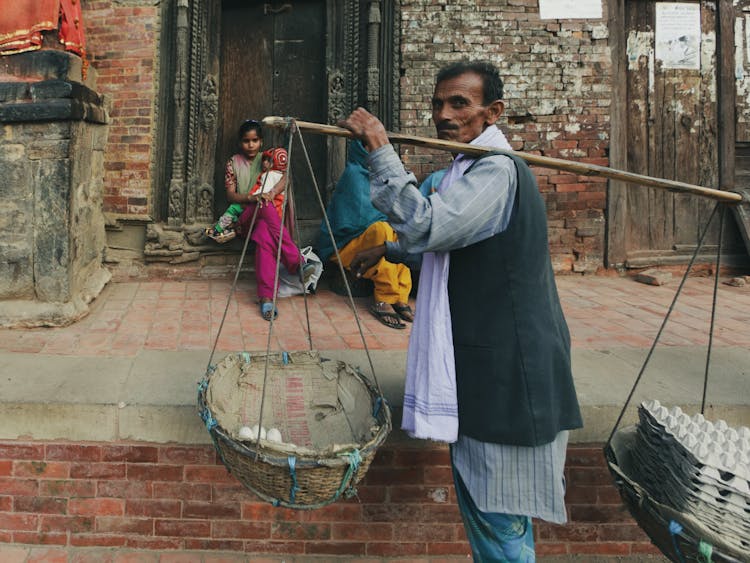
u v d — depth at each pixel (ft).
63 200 11.26
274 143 16.20
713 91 16.87
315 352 7.13
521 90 15.61
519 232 5.08
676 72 16.74
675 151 16.90
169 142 15.61
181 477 7.57
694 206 17.11
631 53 16.57
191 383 8.13
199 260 15.71
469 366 5.21
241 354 6.95
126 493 7.57
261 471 5.21
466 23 15.33
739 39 16.79
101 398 7.55
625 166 16.29
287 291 13.71
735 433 6.01
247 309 12.69
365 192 12.95
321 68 16.11
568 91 15.64
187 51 15.39
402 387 8.21
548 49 15.52
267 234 12.60
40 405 7.42
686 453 5.52
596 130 15.78
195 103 15.49
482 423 5.12
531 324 5.09
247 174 14.73
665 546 5.57
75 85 11.64
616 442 6.98
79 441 7.51
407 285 12.19
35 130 11.28
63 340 10.19
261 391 6.85
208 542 7.68
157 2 15.21
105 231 15.43
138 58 15.24
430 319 5.39
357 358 9.38
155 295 13.75
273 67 16.16
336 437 6.57
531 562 5.66
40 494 7.57
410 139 5.32
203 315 12.08
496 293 5.14
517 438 5.00
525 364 5.05
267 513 7.68
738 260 16.99
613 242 16.34
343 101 15.61
